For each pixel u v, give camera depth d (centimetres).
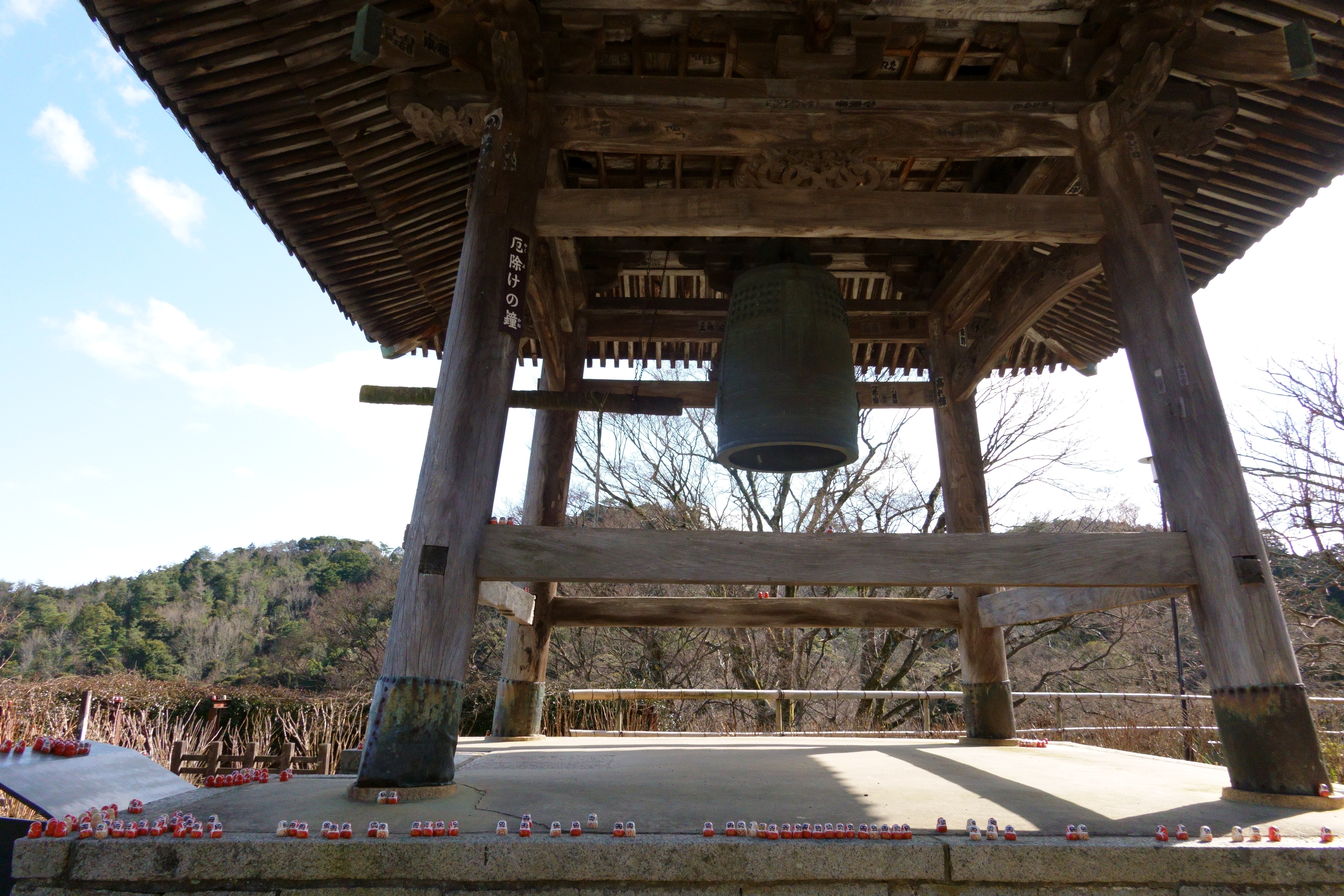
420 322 771
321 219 600
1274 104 524
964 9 486
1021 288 650
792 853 279
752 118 498
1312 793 360
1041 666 2130
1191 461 429
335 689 2822
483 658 2262
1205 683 1853
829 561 416
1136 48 472
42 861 277
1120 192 489
